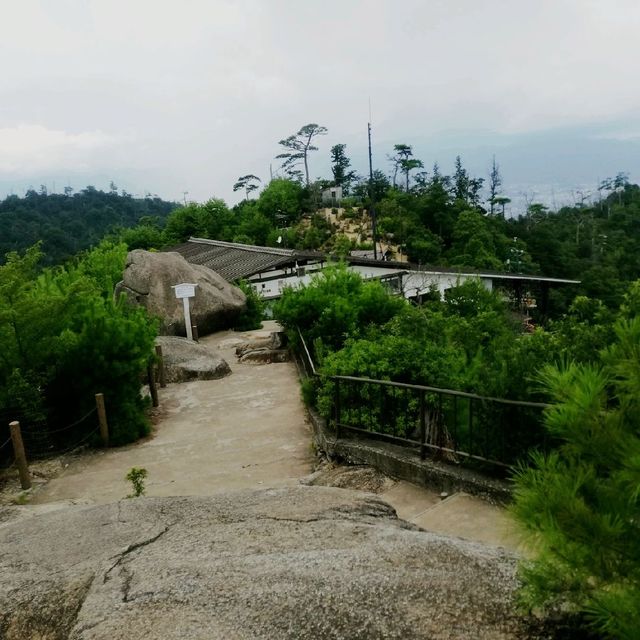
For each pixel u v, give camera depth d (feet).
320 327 35.45
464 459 18.57
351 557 10.42
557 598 7.44
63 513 14.57
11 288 26.81
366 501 14.26
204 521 13.20
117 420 29.35
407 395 22.00
